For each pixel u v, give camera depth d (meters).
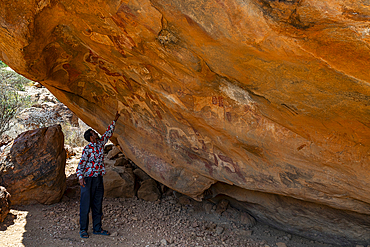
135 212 4.24
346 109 2.14
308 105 2.28
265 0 1.69
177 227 3.94
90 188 3.34
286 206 3.64
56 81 3.64
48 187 3.98
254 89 2.47
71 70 3.63
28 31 2.50
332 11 1.54
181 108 3.18
